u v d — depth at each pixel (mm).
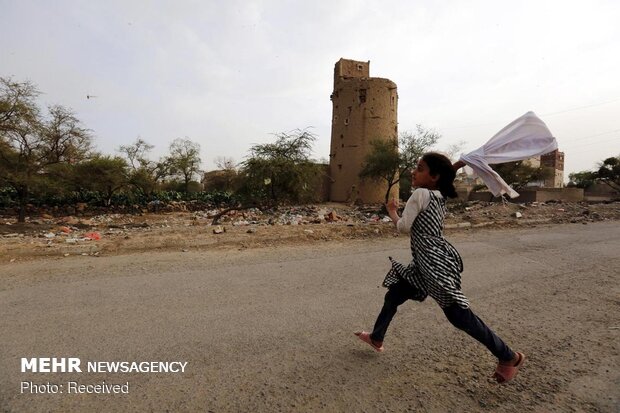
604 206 21297
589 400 2512
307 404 2414
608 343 3465
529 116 3004
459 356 3166
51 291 4887
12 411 2279
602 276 6082
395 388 2637
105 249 7898
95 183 27875
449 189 2848
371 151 42719
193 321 3865
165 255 7496
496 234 11109
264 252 7918
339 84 47281
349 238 9992
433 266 2568
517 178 41969
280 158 19234
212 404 2400
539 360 3111
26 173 18562
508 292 5148
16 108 16969
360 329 3725
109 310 4164
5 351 3115
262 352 3176
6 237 11820
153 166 41125
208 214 28812
